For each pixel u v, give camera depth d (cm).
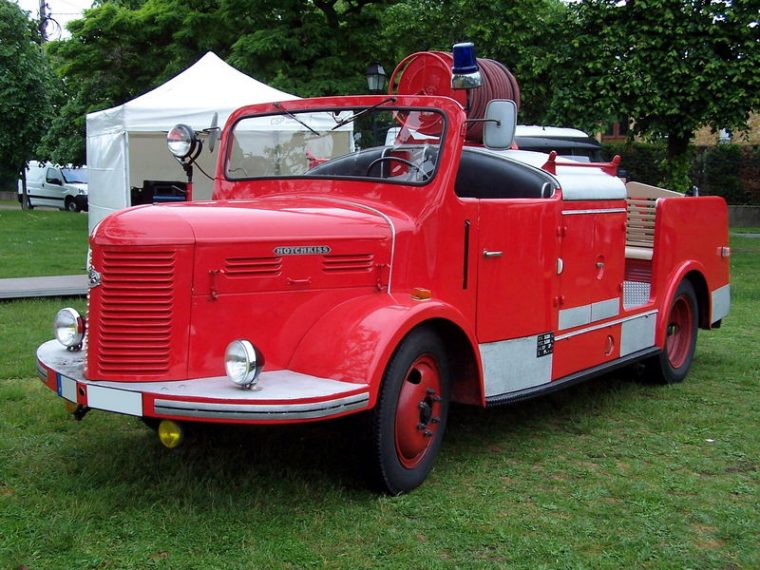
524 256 430
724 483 392
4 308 758
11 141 2405
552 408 521
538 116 1495
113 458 396
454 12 1448
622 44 1294
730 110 1272
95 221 1188
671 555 315
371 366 331
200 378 331
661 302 556
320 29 1619
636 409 519
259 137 469
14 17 2327
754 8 1249
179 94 1070
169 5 1923
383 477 355
